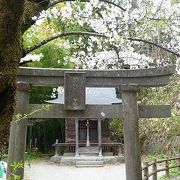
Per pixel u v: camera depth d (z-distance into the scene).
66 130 19.55
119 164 16.91
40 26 6.80
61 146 19.14
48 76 5.70
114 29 4.84
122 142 20.80
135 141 5.61
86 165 16.33
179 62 9.03
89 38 5.79
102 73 5.76
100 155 17.56
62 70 5.71
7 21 1.68
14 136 5.48
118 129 21.08
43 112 5.62
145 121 19.36
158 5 5.14
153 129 18.44
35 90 17.78
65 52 15.76
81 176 13.44
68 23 5.50
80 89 5.67
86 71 5.73
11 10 1.65
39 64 15.22
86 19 5.14
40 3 2.43
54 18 5.24
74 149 18.84
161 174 11.99
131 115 5.67
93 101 17.30
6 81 1.89
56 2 2.88
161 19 4.95
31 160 17.78
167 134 16.80
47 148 21.42
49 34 6.59
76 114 5.70
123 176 13.27
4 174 5.21
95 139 20.28
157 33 6.28
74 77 5.69
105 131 19.78
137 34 4.96
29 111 5.59
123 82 5.79
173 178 10.62
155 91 19.33
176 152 15.06
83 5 5.01
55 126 21.64
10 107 2.03
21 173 5.22
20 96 5.56
